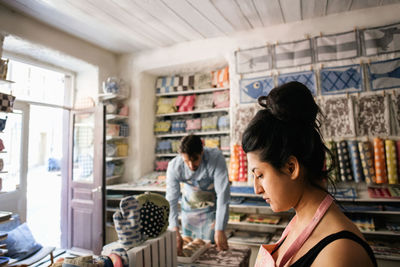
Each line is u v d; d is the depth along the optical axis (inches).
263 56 143.3
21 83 143.4
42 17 129.8
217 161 89.4
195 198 98.6
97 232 139.0
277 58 140.1
